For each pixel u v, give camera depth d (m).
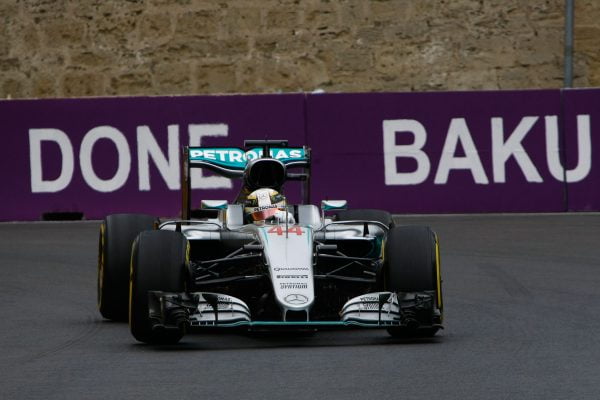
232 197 66.69
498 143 67.38
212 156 39.19
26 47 86.31
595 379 24.95
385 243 31.11
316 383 24.73
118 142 67.31
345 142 67.44
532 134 67.31
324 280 32.38
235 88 86.38
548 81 86.06
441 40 86.19
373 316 29.17
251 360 27.67
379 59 86.19
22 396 23.91
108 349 29.92
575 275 44.72
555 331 32.16
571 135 67.38
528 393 23.56
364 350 29.11
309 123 67.50
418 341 30.69
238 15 86.19
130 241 35.03
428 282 30.02
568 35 82.56
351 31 86.25
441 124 67.44
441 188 67.44
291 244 30.73
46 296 41.16
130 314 29.83
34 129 67.50
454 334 31.98
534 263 48.03
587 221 62.47
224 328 33.62
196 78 86.44
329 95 67.44
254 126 67.44
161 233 30.22
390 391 23.86
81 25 86.38
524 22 85.88
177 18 86.19
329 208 38.03
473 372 25.89
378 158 67.44
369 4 86.06
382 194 67.44
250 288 33.44
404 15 86.06
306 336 32.06
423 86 86.31
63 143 67.50
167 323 28.56
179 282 29.45
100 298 35.47
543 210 67.44
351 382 24.80
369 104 67.50
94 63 86.50
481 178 67.44
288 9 86.12
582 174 67.50
